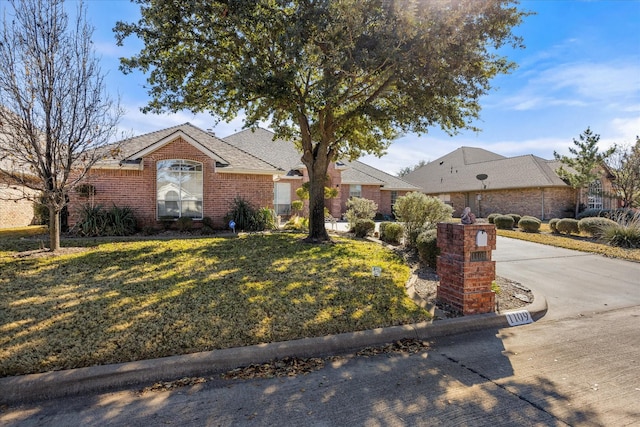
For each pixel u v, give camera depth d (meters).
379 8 7.79
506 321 5.21
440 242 5.73
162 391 3.26
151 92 10.16
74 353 3.64
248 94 9.55
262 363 3.83
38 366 3.41
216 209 14.43
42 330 4.16
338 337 4.29
